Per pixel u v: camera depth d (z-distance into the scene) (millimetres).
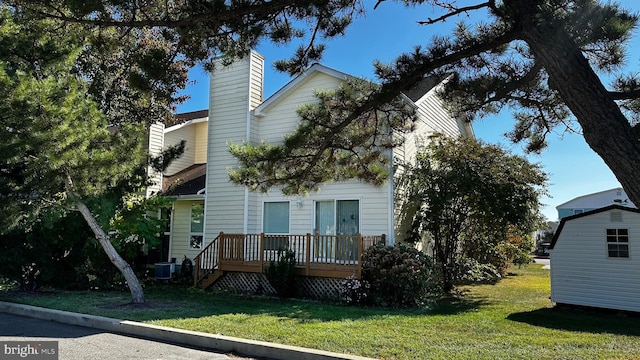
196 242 14938
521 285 13570
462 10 5160
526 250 16625
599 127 3986
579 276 9523
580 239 9648
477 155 11797
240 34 5551
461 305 9711
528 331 6859
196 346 6219
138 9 5258
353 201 11836
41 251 11117
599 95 4035
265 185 6492
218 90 14180
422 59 5164
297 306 9289
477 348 5723
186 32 5359
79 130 8109
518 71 5590
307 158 6344
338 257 10547
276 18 5637
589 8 3998
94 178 8633
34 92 7785
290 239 11758
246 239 11945
